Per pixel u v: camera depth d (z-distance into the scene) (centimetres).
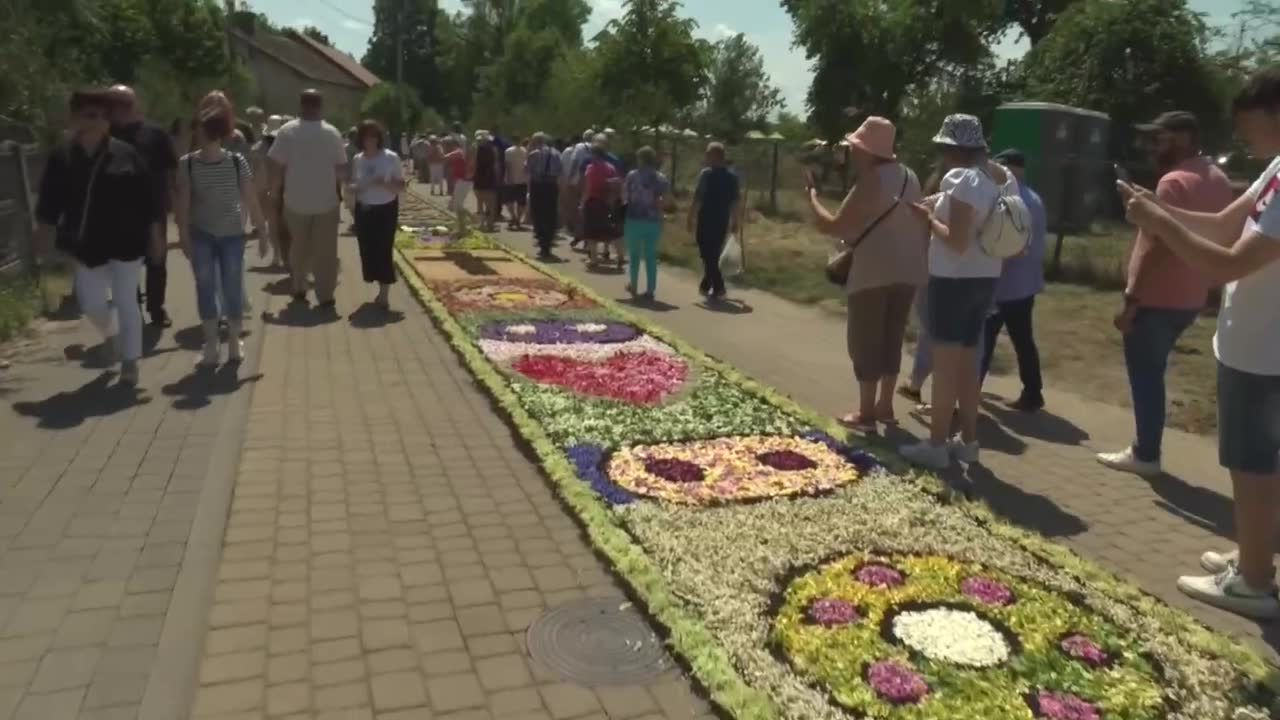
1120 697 389
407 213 2530
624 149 2972
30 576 467
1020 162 805
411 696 384
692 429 729
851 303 746
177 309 1099
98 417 706
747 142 3406
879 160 713
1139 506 617
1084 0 2541
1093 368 996
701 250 1384
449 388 835
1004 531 553
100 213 753
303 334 1023
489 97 5325
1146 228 461
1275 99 431
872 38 3991
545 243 1778
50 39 1372
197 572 475
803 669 405
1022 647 426
